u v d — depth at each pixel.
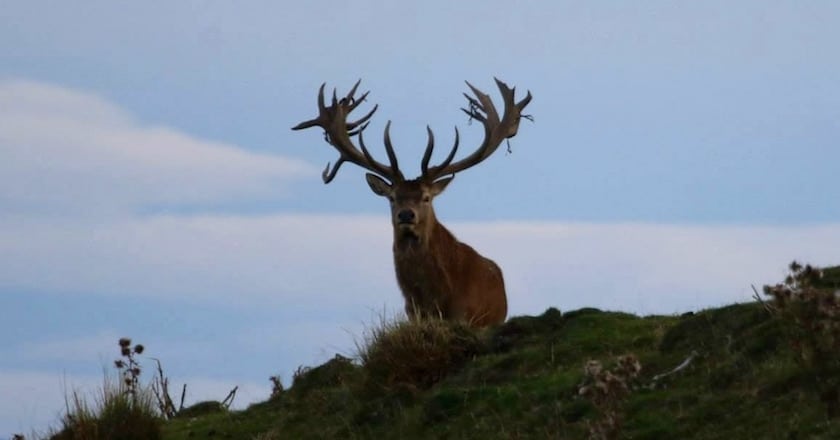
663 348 51.72
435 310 63.16
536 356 54.06
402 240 62.69
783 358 46.91
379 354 56.16
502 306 66.00
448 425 50.62
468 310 63.66
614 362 51.09
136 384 59.91
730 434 44.09
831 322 43.53
